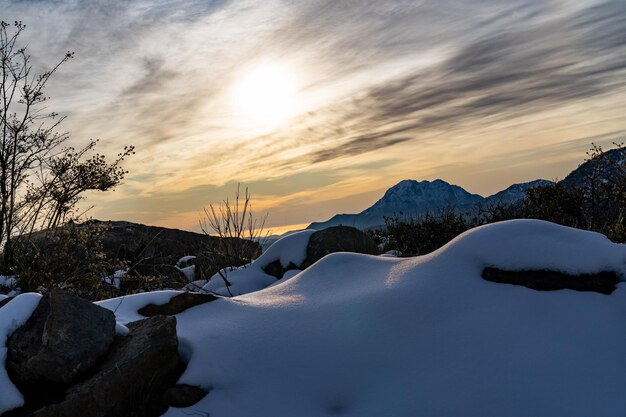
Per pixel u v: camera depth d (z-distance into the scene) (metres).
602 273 3.35
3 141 7.52
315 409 2.89
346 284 4.03
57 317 3.12
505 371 2.84
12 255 7.25
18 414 2.76
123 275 8.12
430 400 2.78
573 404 2.62
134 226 11.28
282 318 3.56
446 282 3.52
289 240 7.42
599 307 3.15
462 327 3.16
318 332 3.35
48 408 2.69
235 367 3.13
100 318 3.29
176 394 2.97
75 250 7.46
